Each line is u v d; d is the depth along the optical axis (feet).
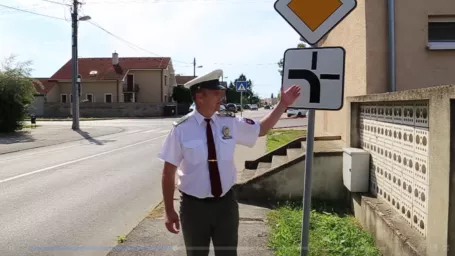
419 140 13.29
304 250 12.01
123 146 57.62
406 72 22.67
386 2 22.66
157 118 163.22
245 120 11.09
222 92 10.41
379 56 22.79
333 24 11.71
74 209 23.00
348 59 27.45
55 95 193.47
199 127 10.34
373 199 17.76
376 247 15.56
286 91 11.53
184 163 10.36
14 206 23.56
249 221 19.44
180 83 263.29
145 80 206.28
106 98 195.42
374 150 18.69
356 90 25.12
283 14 12.05
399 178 15.21
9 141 64.13
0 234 18.69
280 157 31.65
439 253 10.89
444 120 10.71
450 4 22.31
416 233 13.12
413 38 22.63
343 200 22.35
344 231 17.28
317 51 11.73
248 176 28.48
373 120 18.84
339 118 30.83
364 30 23.11
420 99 12.41
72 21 90.33
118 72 198.70
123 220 20.90
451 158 10.39
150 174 34.27
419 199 13.17
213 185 10.20
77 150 52.70
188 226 10.43
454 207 10.37
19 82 83.20
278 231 17.71
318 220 18.99
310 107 11.75
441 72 22.61
